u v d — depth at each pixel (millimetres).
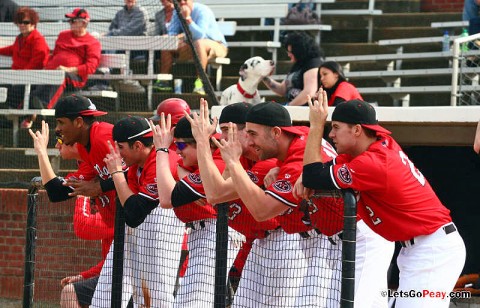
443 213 11234
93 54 24031
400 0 30078
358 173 10617
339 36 29438
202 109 11742
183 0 24250
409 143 17266
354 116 10984
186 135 12688
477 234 17969
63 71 23516
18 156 23375
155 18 24812
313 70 20516
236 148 11141
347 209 10602
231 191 11594
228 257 13547
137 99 24328
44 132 14484
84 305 14820
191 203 12867
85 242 16125
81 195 14109
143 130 13172
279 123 11531
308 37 20984
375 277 11984
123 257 13102
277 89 21875
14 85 24266
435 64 27172
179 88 24875
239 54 28781
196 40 24500
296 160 11344
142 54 24844
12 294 20219
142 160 13281
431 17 29047
